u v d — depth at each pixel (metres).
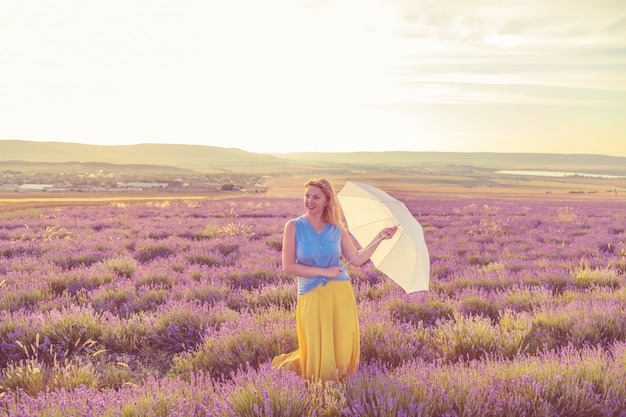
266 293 7.77
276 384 3.56
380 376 3.82
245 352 4.83
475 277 9.23
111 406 3.33
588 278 9.12
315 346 4.04
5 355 5.33
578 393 3.67
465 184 198.12
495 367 4.13
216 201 51.97
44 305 7.02
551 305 6.81
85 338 5.80
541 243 15.83
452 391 3.54
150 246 13.57
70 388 4.05
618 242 15.92
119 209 35.41
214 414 3.27
